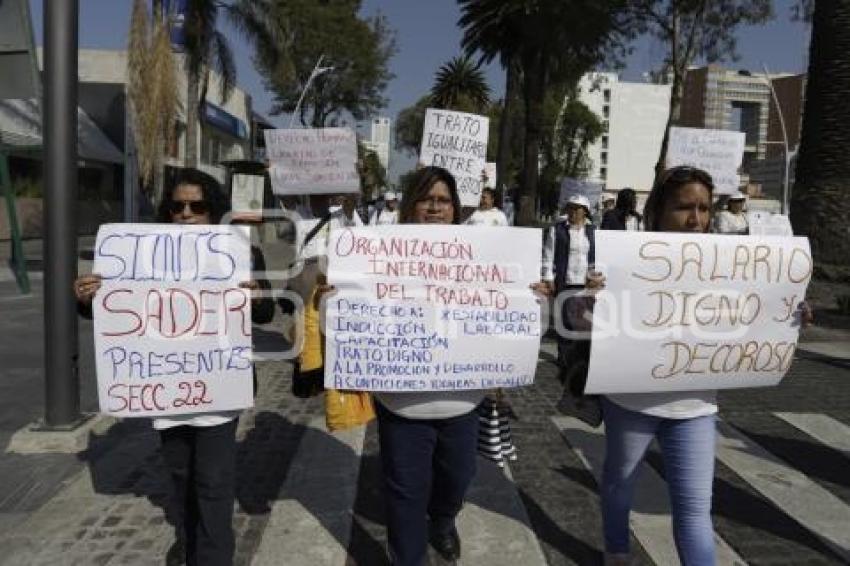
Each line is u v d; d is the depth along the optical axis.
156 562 3.84
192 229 3.52
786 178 30.06
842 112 14.26
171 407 3.49
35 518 4.33
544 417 6.48
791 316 3.56
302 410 6.63
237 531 4.24
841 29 14.11
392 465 3.50
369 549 4.05
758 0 22.83
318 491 4.81
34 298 12.79
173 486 3.63
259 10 24.84
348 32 42.91
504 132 27.64
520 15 23.45
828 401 7.14
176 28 22.05
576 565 3.91
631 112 98.81
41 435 5.40
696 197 3.54
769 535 4.27
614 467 3.57
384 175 77.69
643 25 24.22
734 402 7.08
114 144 32.44
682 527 3.37
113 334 3.48
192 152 23.03
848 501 4.77
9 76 7.25
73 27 5.35
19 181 25.25
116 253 3.48
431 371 3.53
